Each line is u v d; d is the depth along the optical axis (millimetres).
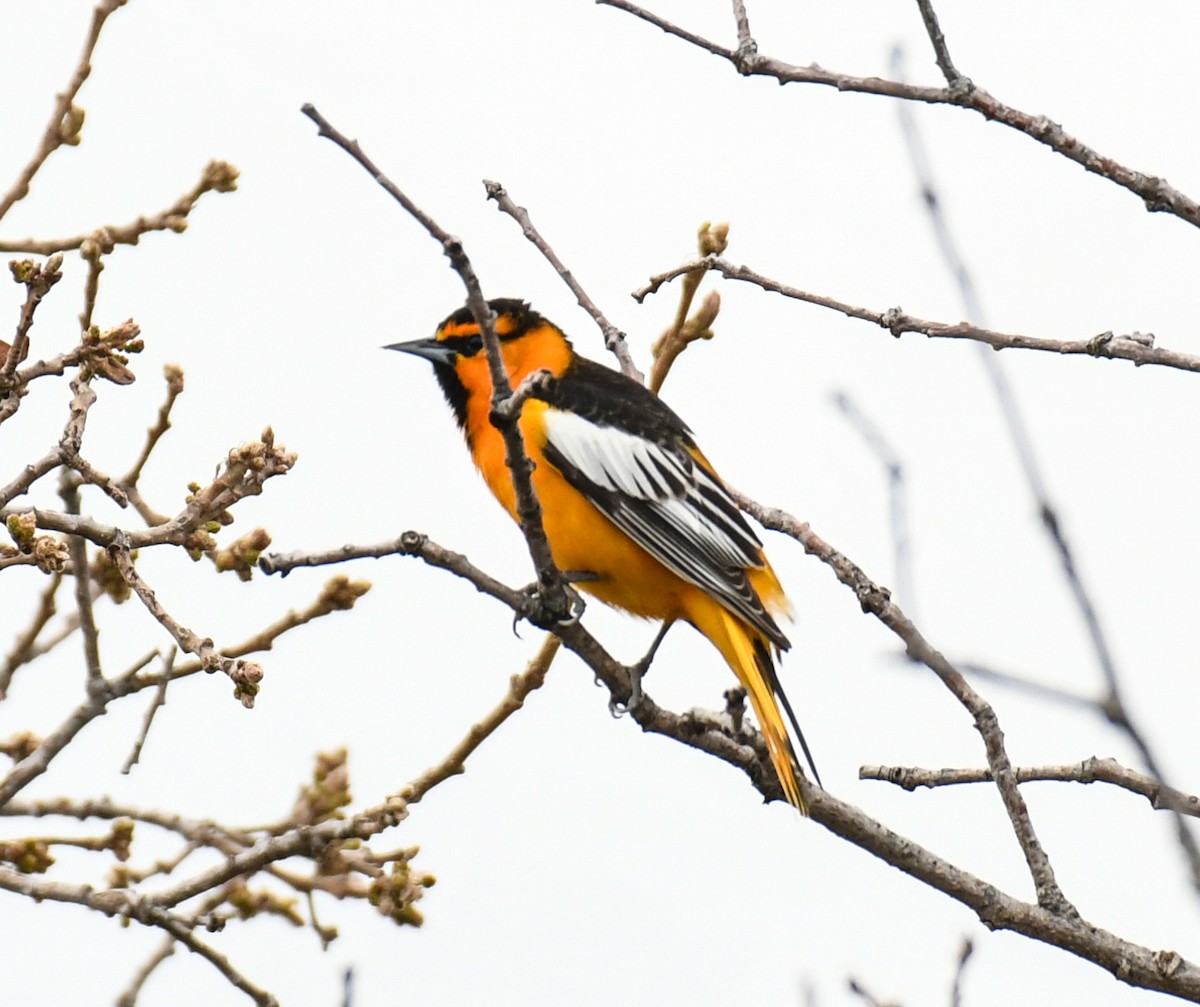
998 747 9242
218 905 10055
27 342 9008
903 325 10312
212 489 9164
